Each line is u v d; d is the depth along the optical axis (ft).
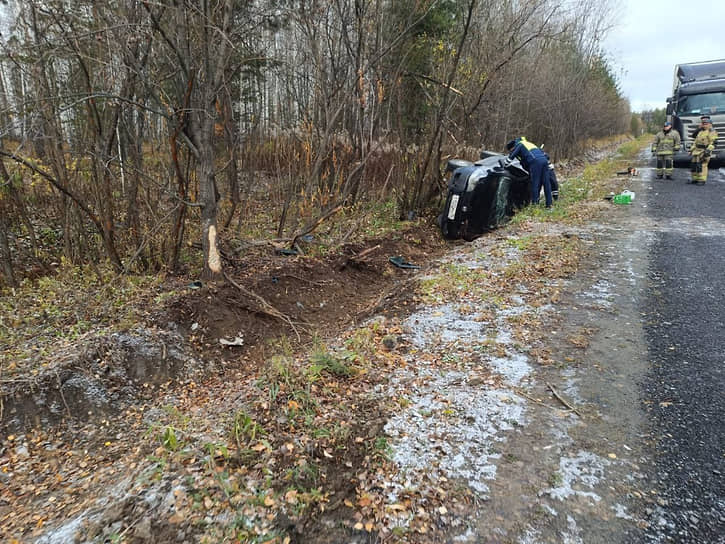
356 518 7.69
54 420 11.66
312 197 27.91
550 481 8.25
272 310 17.08
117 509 8.11
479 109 43.50
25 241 24.77
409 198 31.71
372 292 21.08
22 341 14.49
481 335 13.83
